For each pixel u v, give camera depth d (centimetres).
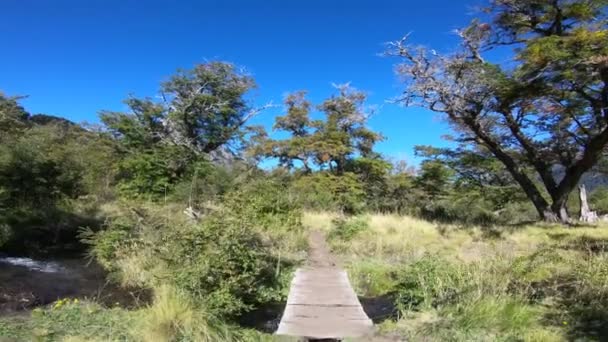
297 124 3409
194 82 3275
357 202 2794
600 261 820
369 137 3388
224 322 645
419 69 1923
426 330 627
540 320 635
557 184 2278
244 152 3381
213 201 1402
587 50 1581
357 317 688
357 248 1353
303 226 1625
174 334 575
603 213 3819
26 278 884
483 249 1246
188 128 3272
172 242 805
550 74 1697
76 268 998
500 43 2067
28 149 1638
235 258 720
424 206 3073
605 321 614
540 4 1884
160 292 688
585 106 2014
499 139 2353
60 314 654
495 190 3073
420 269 802
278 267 962
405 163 3922
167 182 2369
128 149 2977
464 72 1922
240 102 3444
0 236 1121
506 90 1845
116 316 652
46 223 1340
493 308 649
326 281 912
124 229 1075
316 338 619
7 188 1481
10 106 2464
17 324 609
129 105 3128
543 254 950
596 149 2023
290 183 2738
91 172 2425
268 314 774
